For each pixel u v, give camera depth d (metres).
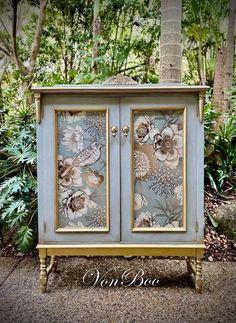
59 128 1.44
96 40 2.97
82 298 1.46
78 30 3.07
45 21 3.05
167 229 1.45
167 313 1.33
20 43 3.07
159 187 1.45
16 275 1.72
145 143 1.44
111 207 1.45
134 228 1.45
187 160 1.43
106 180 1.45
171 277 1.69
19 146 2.10
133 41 3.10
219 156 2.62
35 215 2.01
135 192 1.45
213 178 2.56
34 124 2.21
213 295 1.49
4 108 2.87
